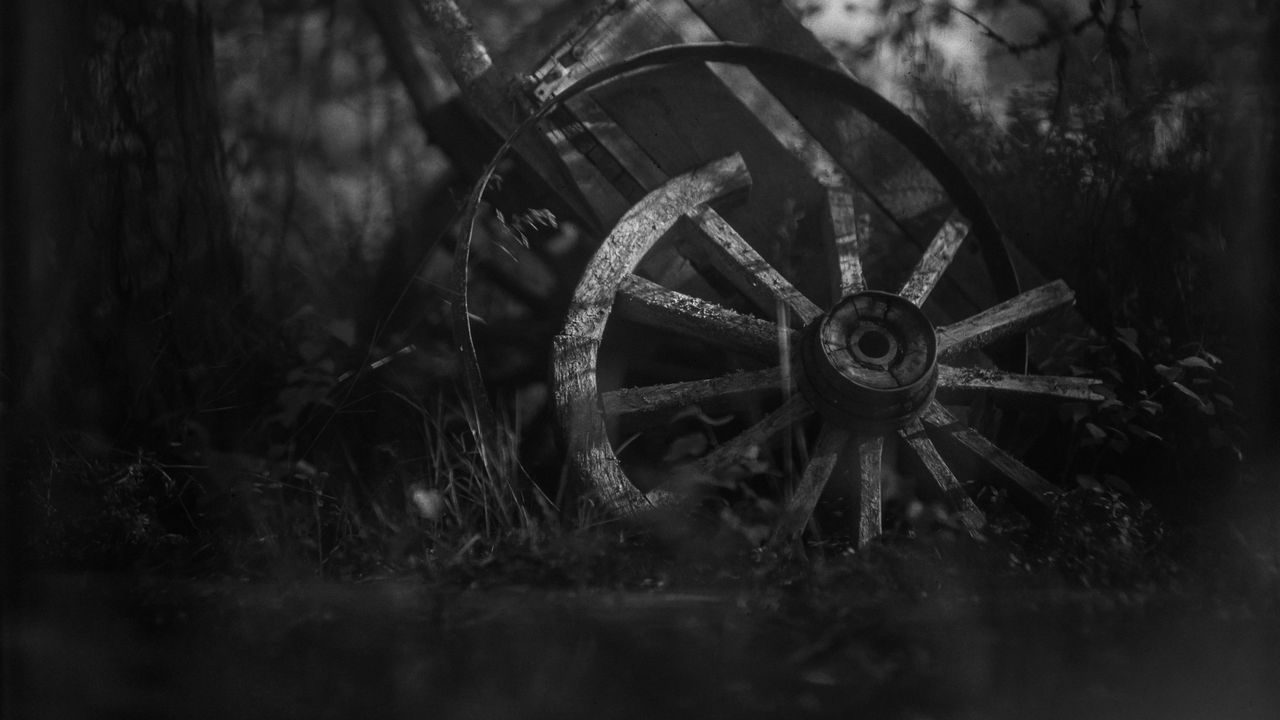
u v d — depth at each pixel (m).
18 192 4.08
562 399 3.78
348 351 4.59
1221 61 4.77
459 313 3.76
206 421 4.17
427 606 2.65
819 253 4.53
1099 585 3.11
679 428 4.39
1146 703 2.03
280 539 3.43
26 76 4.12
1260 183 4.61
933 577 3.09
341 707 1.93
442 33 4.41
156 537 3.54
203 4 4.47
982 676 2.17
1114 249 4.67
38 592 2.84
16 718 1.89
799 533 3.58
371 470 4.41
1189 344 4.30
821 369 3.76
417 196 4.75
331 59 4.74
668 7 4.60
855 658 2.23
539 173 4.39
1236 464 4.03
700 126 4.45
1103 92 4.78
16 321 4.01
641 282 4.01
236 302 4.41
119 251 4.15
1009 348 4.41
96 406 4.06
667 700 1.98
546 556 3.10
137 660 2.22
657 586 2.98
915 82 4.84
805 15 4.85
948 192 4.48
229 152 4.61
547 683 2.06
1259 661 2.29
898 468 4.09
